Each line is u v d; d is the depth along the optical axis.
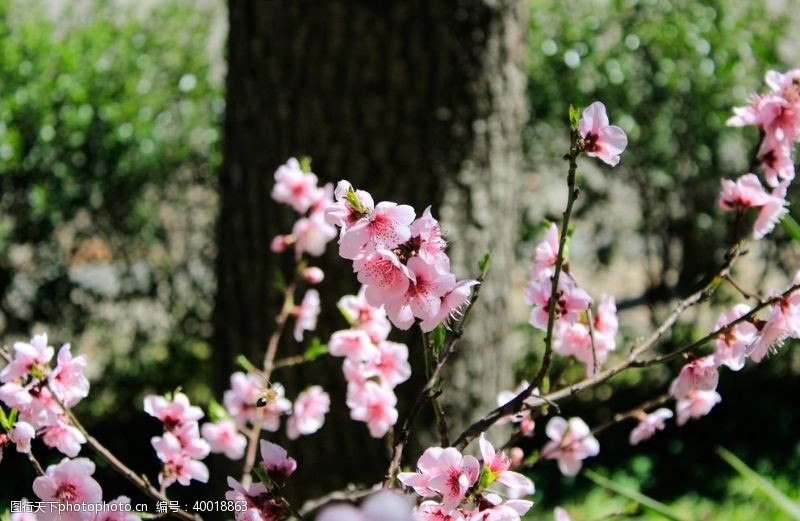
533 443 5.19
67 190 4.94
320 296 3.29
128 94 5.04
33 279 5.02
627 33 5.25
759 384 5.69
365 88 3.28
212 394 3.59
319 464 3.31
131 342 5.21
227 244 3.52
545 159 5.27
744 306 1.75
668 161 5.24
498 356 3.42
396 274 1.36
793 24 5.32
